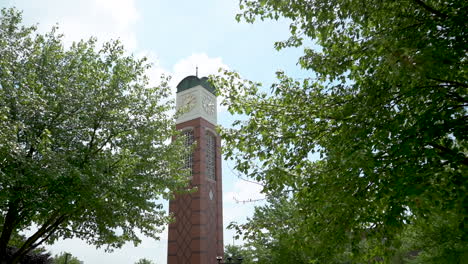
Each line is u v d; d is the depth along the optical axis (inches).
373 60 273.4
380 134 266.1
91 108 628.7
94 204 586.2
